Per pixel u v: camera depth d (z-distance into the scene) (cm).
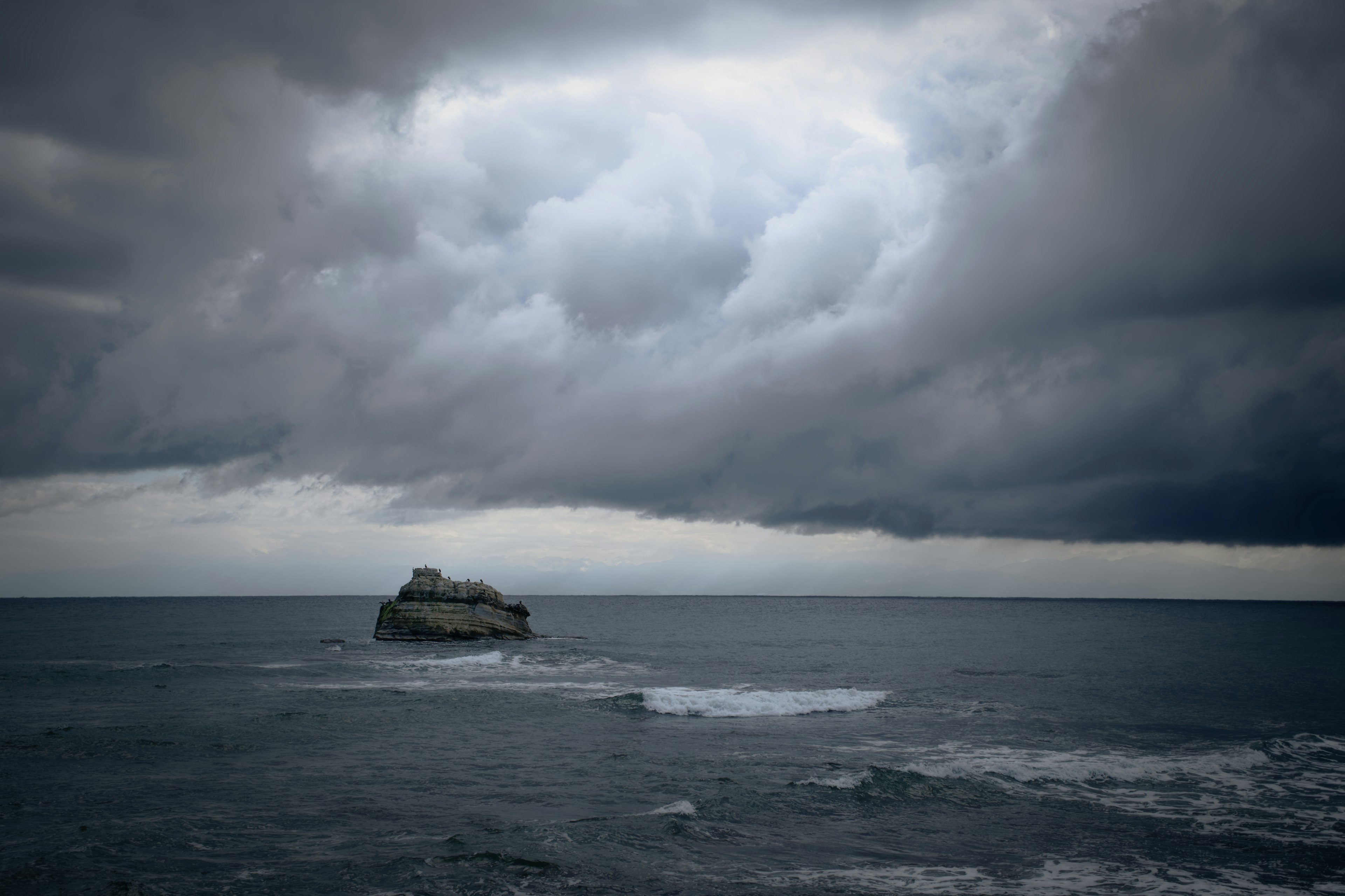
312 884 1686
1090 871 1820
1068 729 3484
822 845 1973
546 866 1792
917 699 4391
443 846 1923
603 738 3228
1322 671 6016
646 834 2020
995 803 2333
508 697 4325
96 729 3266
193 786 2455
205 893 1639
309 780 2534
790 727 3509
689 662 6844
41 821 2095
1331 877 1798
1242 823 2175
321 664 6091
